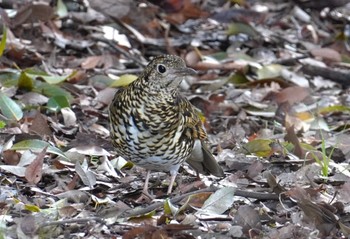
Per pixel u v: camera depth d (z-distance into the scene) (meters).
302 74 16.95
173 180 10.74
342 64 18.14
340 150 12.73
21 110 12.67
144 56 17.05
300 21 20.17
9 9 16.75
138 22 17.31
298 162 12.01
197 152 11.04
